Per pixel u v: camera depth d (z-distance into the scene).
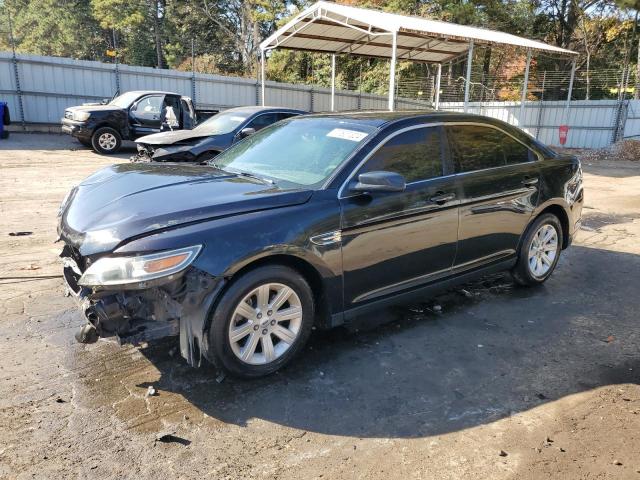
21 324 4.03
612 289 5.37
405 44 19.56
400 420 3.03
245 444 2.77
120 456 2.63
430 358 3.79
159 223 3.04
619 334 4.30
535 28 34.16
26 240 6.20
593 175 15.55
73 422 2.88
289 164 4.04
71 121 14.69
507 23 31.39
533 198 4.94
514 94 33.47
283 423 2.96
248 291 3.20
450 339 4.11
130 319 3.04
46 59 18.92
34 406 3.00
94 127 14.50
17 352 3.61
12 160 12.77
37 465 2.54
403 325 4.34
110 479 2.47
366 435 2.88
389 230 3.81
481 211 4.47
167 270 2.90
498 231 4.69
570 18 32.59
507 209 4.71
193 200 3.31
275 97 24.11
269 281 3.28
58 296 4.60
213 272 3.00
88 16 48.00
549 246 5.30
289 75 37.34
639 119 23.67
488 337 4.17
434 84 29.61
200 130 9.91
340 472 2.59
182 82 21.75
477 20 29.17
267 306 3.34
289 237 3.27
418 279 4.14
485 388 3.41
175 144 9.18
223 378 3.36
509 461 2.71
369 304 3.86
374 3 31.25
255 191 3.51
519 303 4.92
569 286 5.43
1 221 7.01
